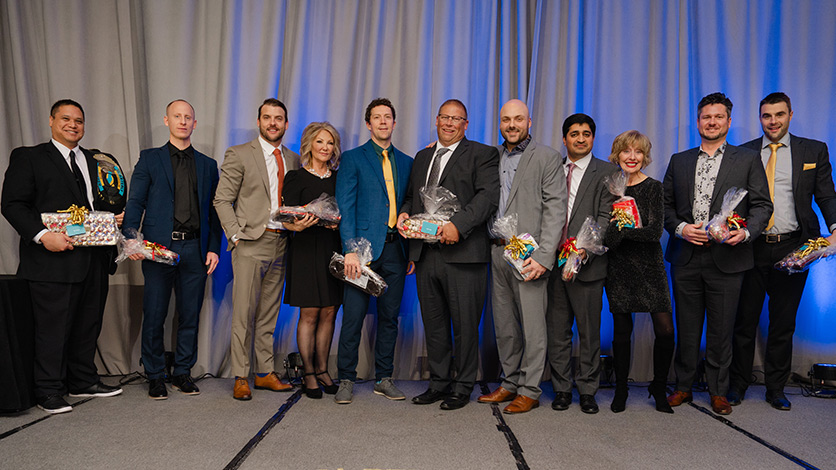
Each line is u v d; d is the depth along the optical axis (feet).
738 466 7.05
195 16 12.00
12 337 8.74
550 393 10.71
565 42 12.11
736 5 11.95
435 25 12.01
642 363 11.87
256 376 10.61
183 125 10.20
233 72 11.72
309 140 10.01
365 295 9.91
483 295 9.77
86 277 9.57
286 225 9.48
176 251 10.02
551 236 9.20
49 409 8.82
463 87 11.89
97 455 7.03
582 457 7.27
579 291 9.50
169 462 6.83
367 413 9.05
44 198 9.23
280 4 11.85
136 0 11.85
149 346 9.87
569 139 9.73
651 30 12.01
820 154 10.32
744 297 10.28
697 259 9.83
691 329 10.01
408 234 9.18
